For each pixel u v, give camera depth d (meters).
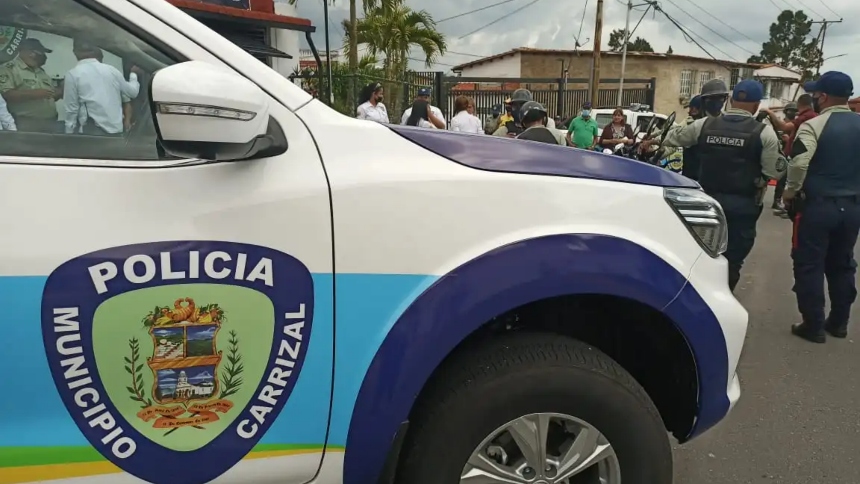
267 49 6.67
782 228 8.67
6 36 1.45
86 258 1.40
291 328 1.58
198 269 1.48
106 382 1.46
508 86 20.41
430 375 1.76
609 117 14.78
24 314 1.38
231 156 1.45
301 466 1.67
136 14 1.51
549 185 1.84
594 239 1.82
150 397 1.50
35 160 1.42
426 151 1.77
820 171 4.20
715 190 4.45
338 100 11.47
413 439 1.81
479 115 14.50
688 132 4.72
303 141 1.62
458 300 1.69
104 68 1.49
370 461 1.73
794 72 38.41
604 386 1.86
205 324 1.51
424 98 8.06
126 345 1.46
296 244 1.56
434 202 1.69
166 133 1.33
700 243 2.04
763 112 6.55
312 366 1.61
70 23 1.48
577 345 1.92
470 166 1.79
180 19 1.56
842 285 4.45
